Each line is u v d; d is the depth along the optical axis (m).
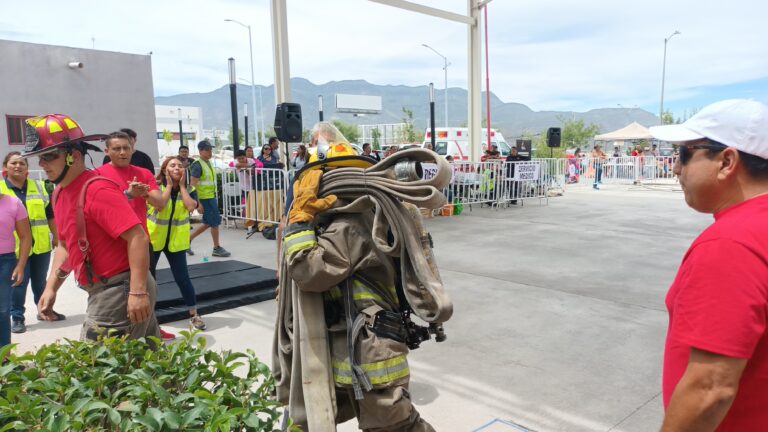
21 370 2.04
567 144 61.25
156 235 5.20
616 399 3.82
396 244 2.33
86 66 17.39
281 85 11.84
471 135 16.58
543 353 4.65
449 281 7.04
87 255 2.92
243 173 11.11
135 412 1.69
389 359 2.29
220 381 2.01
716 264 1.41
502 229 11.30
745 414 1.47
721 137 1.54
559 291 6.54
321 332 2.36
